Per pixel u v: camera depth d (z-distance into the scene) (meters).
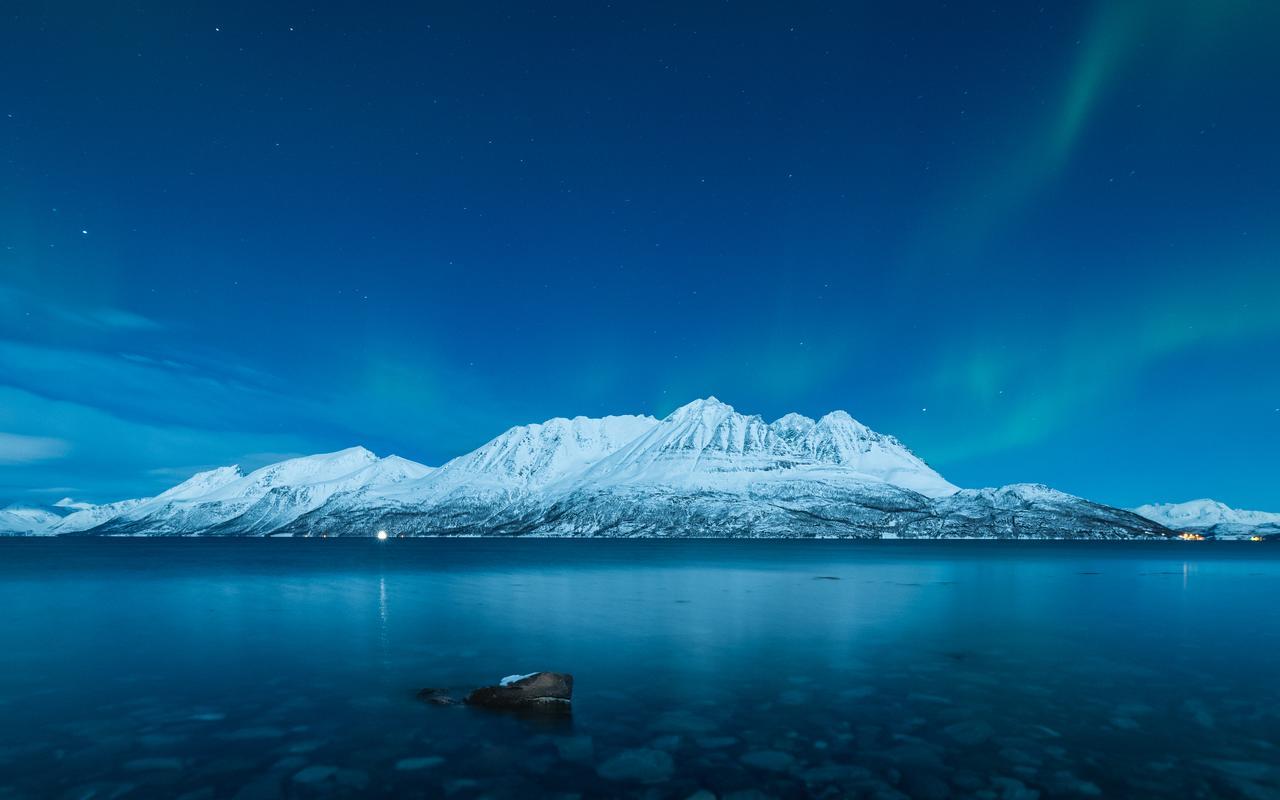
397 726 15.92
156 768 13.37
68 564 112.19
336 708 17.52
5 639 28.75
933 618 34.69
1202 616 35.72
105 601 45.22
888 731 15.45
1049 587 55.91
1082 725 15.84
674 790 12.26
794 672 21.41
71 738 15.15
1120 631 30.06
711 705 17.55
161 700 18.36
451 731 15.52
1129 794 12.01
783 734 15.26
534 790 12.28
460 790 12.28
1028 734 15.21
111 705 17.88
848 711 17.00
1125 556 151.75
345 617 35.56
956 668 21.95
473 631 30.20
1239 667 22.12
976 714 16.69
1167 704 17.56
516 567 95.94
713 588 55.03
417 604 42.34
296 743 14.80
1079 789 12.23
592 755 13.99
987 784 12.45
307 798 11.95
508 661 23.30
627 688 19.38
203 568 95.69
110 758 13.91
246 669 22.25
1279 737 14.96
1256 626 31.69
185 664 23.12
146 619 35.19
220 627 31.98
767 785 12.46
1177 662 22.95
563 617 35.25
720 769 13.23
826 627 31.30
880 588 55.00
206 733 15.48
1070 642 27.03
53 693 19.19
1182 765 13.33
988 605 40.91
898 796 11.98
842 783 12.55
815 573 78.25
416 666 22.58
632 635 28.95
